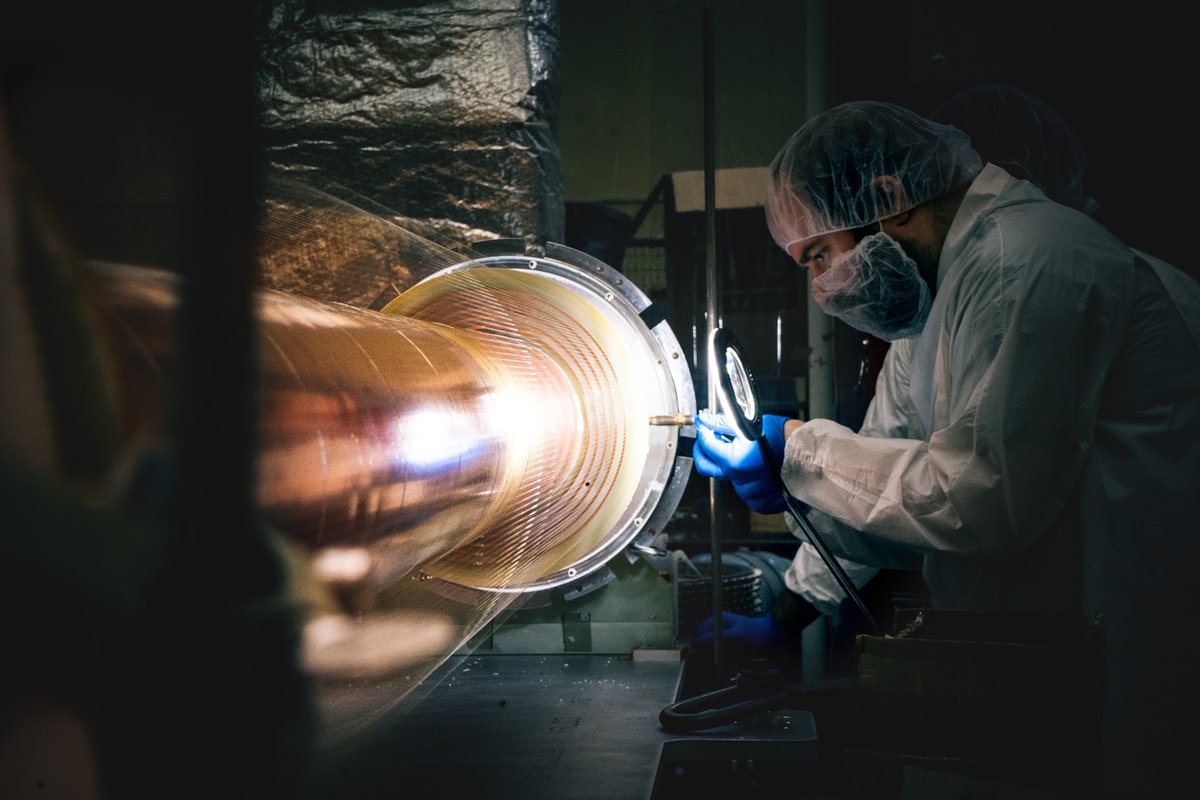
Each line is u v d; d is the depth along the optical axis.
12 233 0.37
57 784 0.39
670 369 1.50
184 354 0.33
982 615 1.06
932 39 2.59
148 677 0.38
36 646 0.38
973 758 0.94
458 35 1.70
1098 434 1.37
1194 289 1.54
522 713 1.18
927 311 1.63
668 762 1.06
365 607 0.80
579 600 1.48
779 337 2.72
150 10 0.33
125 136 0.79
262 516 0.37
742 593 2.14
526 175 1.71
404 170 1.72
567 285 1.52
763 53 2.67
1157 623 1.35
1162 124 2.51
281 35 1.72
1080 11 2.54
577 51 2.71
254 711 0.39
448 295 1.51
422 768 0.97
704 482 2.75
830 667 2.55
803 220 1.53
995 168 1.48
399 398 0.75
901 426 1.84
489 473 1.09
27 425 0.36
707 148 1.41
